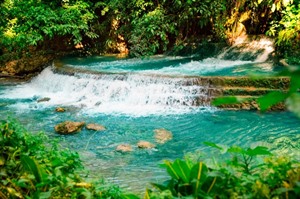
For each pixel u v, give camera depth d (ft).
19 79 42.98
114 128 23.61
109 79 31.32
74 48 49.42
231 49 40.50
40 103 30.91
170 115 26.20
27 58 46.03
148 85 29.58
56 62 40.24
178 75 29.53
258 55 37.91
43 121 25.61
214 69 35.12
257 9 41.65
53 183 8.23
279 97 3.34
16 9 44.75
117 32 47.98
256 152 6.82
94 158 18.62
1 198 8.06
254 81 27.43
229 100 3.91
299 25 34.63
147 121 25.04
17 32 44.01
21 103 31.24
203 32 45.70
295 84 3.21
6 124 9.85
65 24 45.16
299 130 21.81
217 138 21.18
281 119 24.04
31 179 8.18
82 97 31.40
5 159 9.00
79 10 46.62
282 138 20.56
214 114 25.89
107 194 9.16
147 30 42.50
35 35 44.06
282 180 6.54
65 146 20.45
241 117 24.89
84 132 22.84
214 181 6.45
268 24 41.52
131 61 42.01
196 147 19.81
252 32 42.37
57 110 28.14
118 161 18.16
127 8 46.50
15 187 8.21
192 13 41.47
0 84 40.14
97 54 48.21
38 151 9.85
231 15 42.73
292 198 5.87
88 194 8.14
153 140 21.11
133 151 19.48
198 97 27.78
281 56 35.45
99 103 29.60
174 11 44.09
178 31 45.50
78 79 33.14
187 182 6.52
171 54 45.34
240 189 6.45
